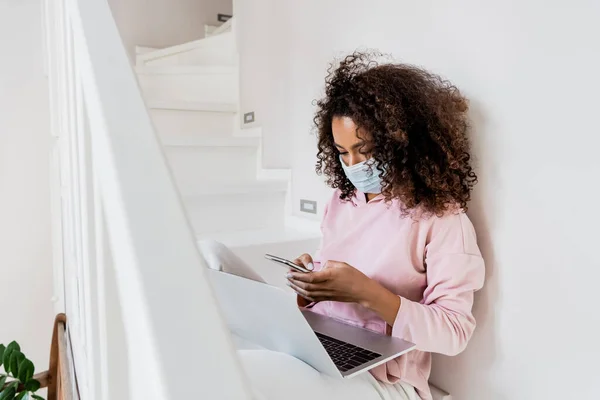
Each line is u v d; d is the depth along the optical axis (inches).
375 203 43.1
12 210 92.7
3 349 65.5
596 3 32.0
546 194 36.2
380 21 54.4
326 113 45.0
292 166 76.8
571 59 33.8
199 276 13.0
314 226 71.0
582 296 34.0
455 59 43.9
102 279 17.3
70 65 32.4
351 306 42.3
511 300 39.3
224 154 83.0
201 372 11.2
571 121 34.1
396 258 39.7
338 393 32.4
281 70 78.5
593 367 33.4
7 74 90.0
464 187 40.2
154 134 16.9
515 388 39.3
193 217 70.9
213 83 100.2
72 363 48.1
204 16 129.9
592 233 33.1
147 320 11.9
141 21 121.9
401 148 38.4
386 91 38.7
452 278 37.3
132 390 13.1
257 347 39.8
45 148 93.7
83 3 24.4
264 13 83.3
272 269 62.8
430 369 43.8
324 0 65.7
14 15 89.4
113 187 14.9
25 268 94.5
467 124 42.6
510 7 38.2
